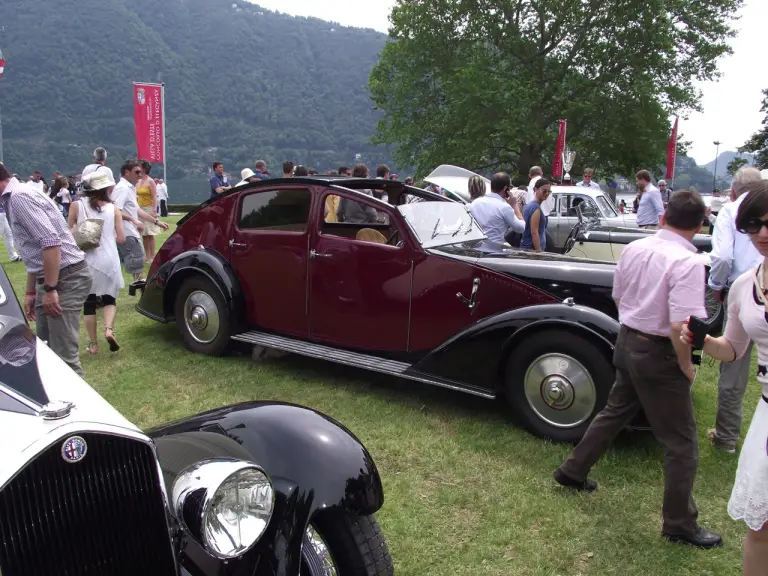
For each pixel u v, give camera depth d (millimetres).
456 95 28531
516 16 29328
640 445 4203
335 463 2406
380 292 4836
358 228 5711
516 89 26969
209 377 5398
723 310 6152
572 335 4055
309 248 5148
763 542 2330
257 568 2164
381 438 4293
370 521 2455
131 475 1925
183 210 29250
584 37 28188
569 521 3318
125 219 8219
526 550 3094
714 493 3670
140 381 5293
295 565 2182
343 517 2393
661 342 3031
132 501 1925
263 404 2717
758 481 2232
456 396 5066
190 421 2637
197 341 5953
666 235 3092
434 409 4797
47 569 1766
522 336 4254
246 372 5531
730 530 3289
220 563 2164
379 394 5086
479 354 4398
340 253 4988
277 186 5355
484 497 3564
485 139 28547
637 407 3381
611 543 3156
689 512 3111
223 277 5555
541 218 7227
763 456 2217
